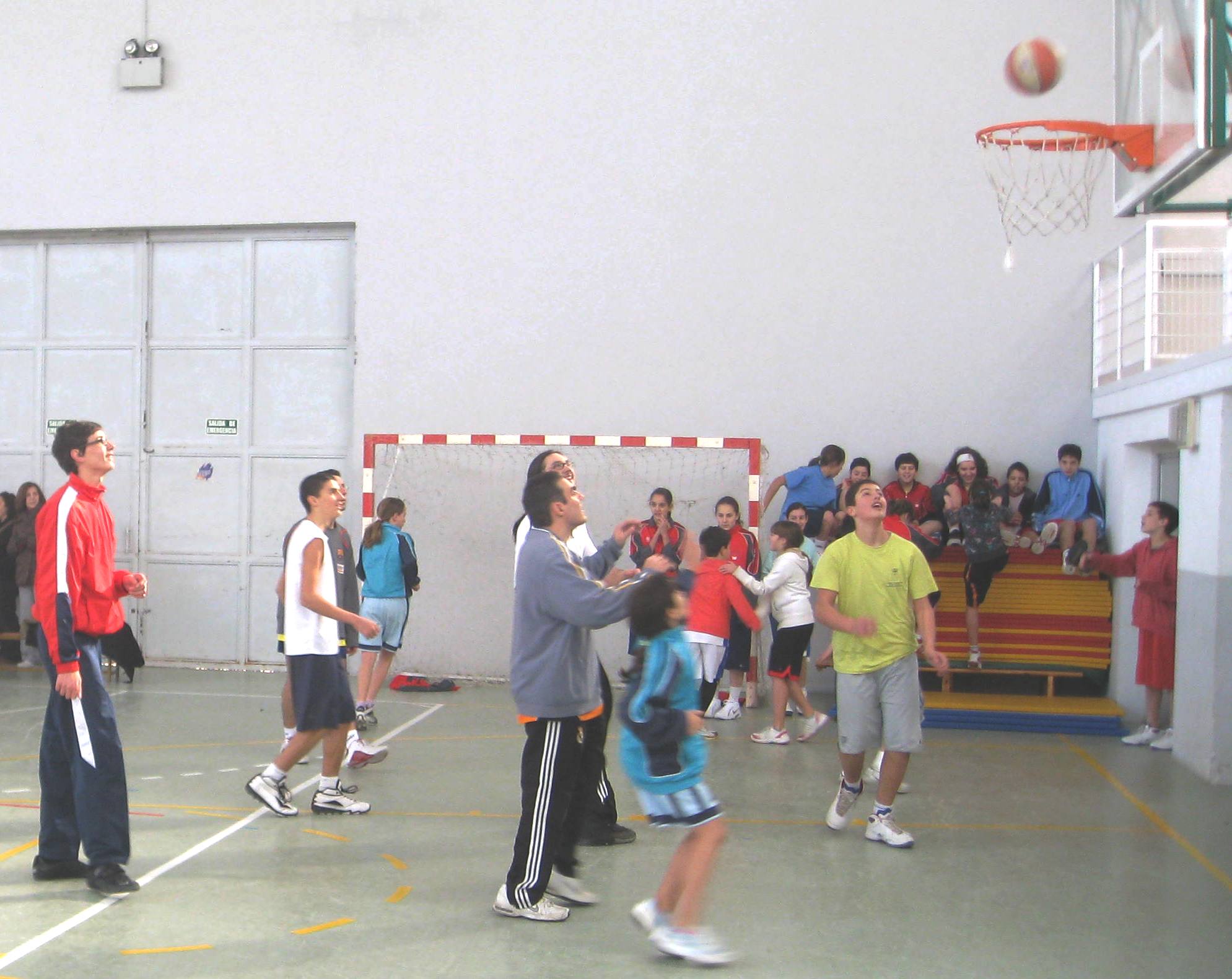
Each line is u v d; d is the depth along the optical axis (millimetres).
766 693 10062
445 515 10680
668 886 4320
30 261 11578
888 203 10156
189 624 11312
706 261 10391
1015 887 5074
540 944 4352
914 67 10117
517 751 7734
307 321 11141
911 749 5625
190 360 11320
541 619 4477
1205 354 7066
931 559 9086
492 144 10688
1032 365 9992
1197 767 7238
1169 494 8703
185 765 7242
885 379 10164
